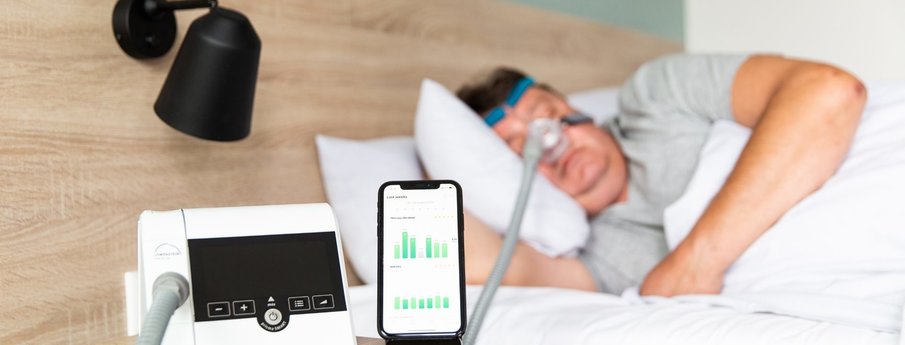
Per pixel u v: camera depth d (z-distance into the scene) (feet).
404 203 2.86
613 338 3.23
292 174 4.41
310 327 2.57
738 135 4.27
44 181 3.21
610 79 7.59
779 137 3.82
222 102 3.17
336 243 2.73
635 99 4.73
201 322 2.49
